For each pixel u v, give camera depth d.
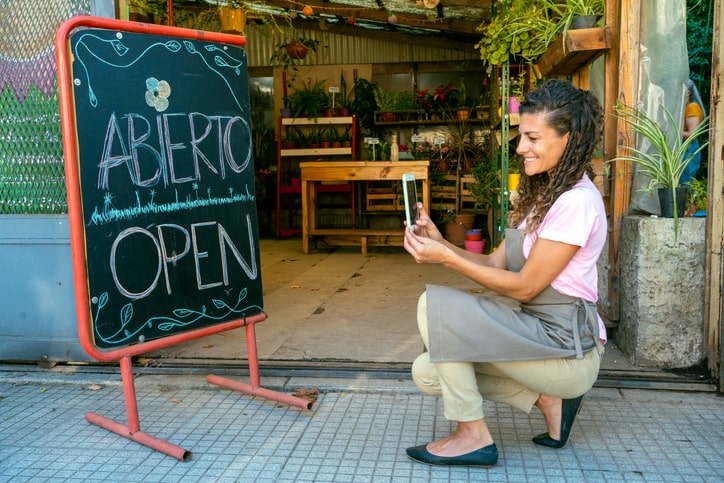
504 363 1.95
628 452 2.20
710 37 3.65
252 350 2.70
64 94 2.11
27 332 3.14
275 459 2.21
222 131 2.56
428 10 6.21
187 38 2.45
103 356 2.23
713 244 2.81
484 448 2.07
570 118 1.86
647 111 3.21
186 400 2.75
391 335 3.62
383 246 7.50
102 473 2.13
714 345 2.79
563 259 1.87
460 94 8.02
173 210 2.41
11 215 3.05
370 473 2.09
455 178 7.61
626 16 3.14
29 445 2.34
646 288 2.90
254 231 2.69
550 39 3.82
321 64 8.59
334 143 8.20
